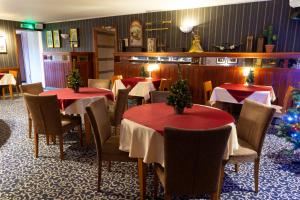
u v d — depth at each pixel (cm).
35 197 216
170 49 585
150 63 591
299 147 274
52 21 793
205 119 212
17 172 260
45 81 844
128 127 205
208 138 151
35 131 288
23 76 929
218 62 513
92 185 237
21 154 304
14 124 427
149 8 572
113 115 316
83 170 266
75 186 235
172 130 151
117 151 217
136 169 269
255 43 511
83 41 757
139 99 488
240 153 212
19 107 556
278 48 493
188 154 156
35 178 248
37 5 534
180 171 162
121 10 596
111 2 504
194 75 538
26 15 671
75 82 343
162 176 181
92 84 434
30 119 356
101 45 731
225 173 262
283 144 341
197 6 549
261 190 231
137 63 605
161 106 262
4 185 235
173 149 156
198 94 541
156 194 213
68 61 750
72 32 769
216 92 391
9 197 216
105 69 760
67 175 255
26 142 344
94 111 218
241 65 491
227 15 530
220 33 543
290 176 257
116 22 675
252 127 227
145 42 641
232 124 201
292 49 482
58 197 217
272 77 462
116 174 258
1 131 390
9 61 757
